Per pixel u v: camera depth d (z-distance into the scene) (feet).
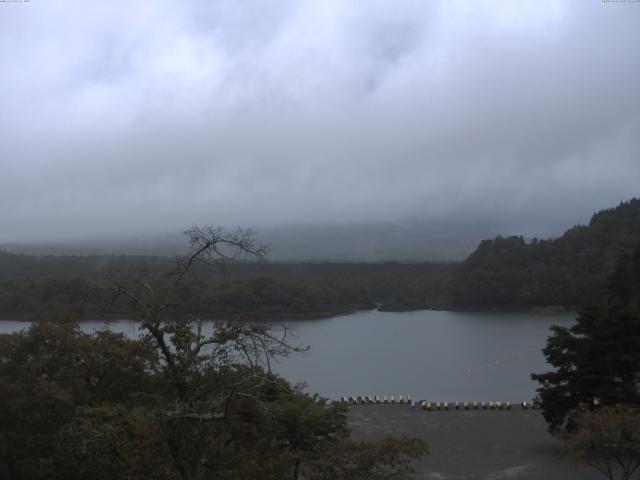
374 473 64.69
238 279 323.37
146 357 66.85
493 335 401.08
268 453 52.70
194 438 50.55
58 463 63.67
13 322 269.23
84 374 74.90
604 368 121.60
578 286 526.57
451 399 217.36
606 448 95.30
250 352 55.88
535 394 222.69
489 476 111.75
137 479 45.47
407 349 343.26
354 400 194.49
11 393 69.41
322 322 451.53
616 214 599.57
